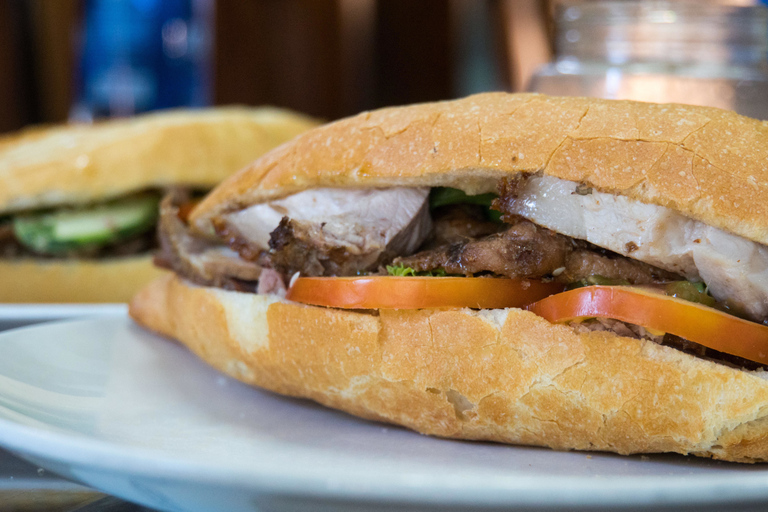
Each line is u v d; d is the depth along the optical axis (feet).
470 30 3.52
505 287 0.75
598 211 0.73
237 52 3.06
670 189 0.70
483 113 0.76
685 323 0.70
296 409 0.84
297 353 0.80
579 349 0.72
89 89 3.15
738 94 1.04
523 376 0.73
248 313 0.83
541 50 2.68
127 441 0.73
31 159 1.30
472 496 0.57
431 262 0.77
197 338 0.91
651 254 0.72
